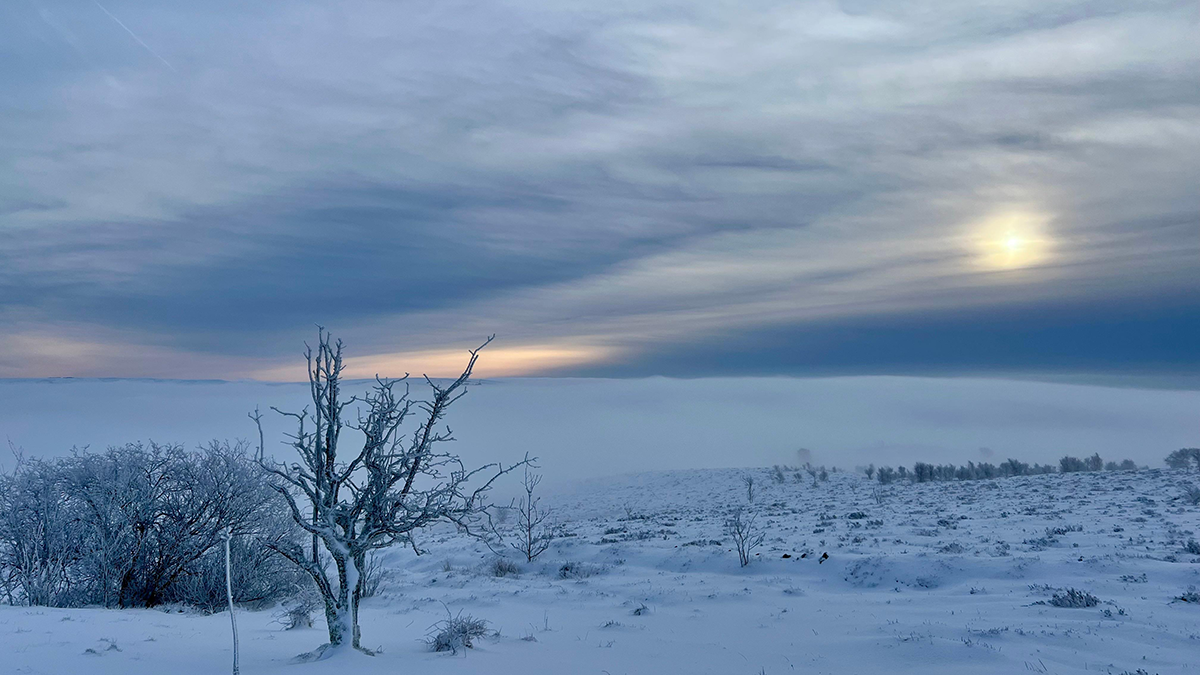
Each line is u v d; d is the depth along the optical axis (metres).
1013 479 67.62
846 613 17.19
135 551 17.62
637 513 68.81
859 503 54.75
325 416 10.40
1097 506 38.53
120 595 17.52
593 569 27.17
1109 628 13.33
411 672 9.24
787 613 17.52
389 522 10.26
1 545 17.50
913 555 23.27
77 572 17.56
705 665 11.89
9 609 14.02
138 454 18.34
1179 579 17.86
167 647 10.43
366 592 21.94
